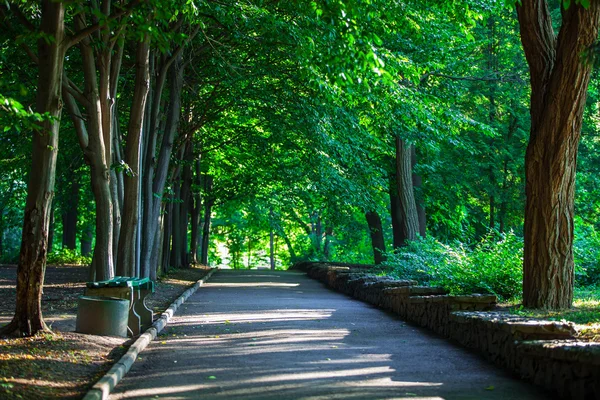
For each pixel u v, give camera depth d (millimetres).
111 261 15172
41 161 9641
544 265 11180
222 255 74812
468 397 6832
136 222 17984
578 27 10602
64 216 41594
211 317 14578
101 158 14875
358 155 27234
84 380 7406
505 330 8336
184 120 25703
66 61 20609
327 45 14562
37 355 8273
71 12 14312
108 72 15203
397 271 20234
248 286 25594
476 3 19812
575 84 10875
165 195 26672
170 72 21969
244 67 21750
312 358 9180
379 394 6949
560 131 11070
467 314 9984
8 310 14469
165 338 11328
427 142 25656
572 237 11242
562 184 11172
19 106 7797
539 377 7379
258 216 51969
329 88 16922
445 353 9664
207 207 45938
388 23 19297
